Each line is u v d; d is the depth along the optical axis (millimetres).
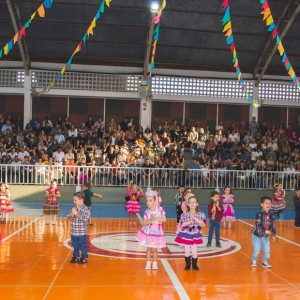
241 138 24312
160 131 23516
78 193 7895
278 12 20609
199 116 25562
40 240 10047
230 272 7285
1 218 13000
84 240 7785
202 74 25062
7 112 23938
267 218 7641
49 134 22281
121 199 19328
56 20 20828
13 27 21047
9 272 7047
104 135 22312
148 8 20016
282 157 22500
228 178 19875
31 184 18906
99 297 5754
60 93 23891
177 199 13273
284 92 25781
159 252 8938
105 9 20250
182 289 6203
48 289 6098
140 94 24156
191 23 21438
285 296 5957
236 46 23344
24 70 23609
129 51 23484
